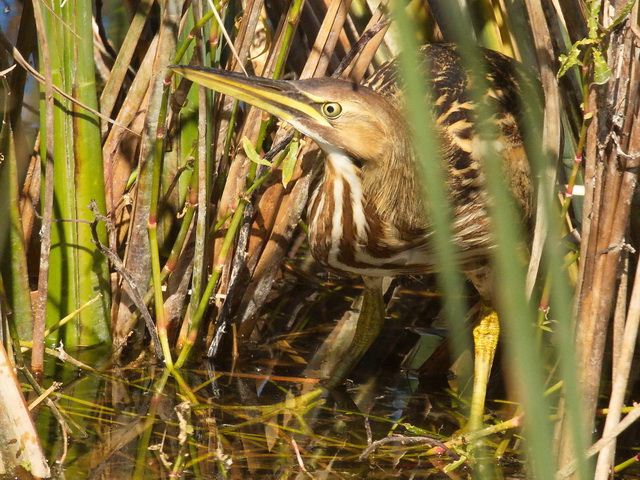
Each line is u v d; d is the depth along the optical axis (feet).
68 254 19.88
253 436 17.40
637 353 20.33
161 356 20.11
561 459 15.48
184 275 20.48
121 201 20.56
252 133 20.02
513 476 16.60
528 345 7.11
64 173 19.42
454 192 19.01
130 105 20.06
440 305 24.44
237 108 20.08
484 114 7.73
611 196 14.62
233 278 20.20
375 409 19.39
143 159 19.51
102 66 22.95
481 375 19.29
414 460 17.02
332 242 19.77
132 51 19.74
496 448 17.81
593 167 15.16
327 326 23.07
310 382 20.21
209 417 17.98
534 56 20.33
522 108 20.47
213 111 19.94
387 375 21.29
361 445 17.51
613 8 14.80
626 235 15.60
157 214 20.33
